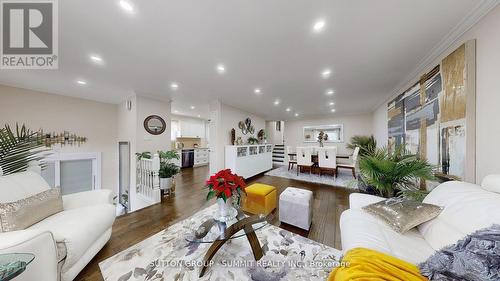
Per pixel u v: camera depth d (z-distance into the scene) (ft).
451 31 5.65
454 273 2.58
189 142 24.80
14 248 3.35
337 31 5.69
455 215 3.81
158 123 13.76
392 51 6.91
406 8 4.73
